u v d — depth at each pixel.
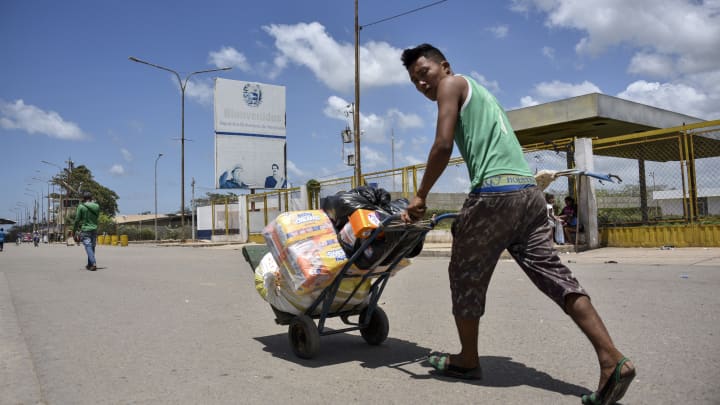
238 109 33.34
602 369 2.64
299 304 3.88
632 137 12.34
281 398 3.04
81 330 4.99
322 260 3.60
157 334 4.80
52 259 16.34
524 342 4.12
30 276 10.22
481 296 3.04
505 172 2.81
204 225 46.69
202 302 6.61
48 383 3.39
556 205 14.06
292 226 3.72
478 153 2.85
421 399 2.95
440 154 2.83
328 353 4.07
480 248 2.89
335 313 4.08
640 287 6.61
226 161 32.81
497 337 4.31
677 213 13.06
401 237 3.46
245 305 6.35
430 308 5.82
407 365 3.66
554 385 3.10
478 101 2.88
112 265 13.16
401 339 4.45
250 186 33.47
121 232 57.72
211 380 3.42
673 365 3.37
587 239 12.46
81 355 4.08
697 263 8.78
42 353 4.14
